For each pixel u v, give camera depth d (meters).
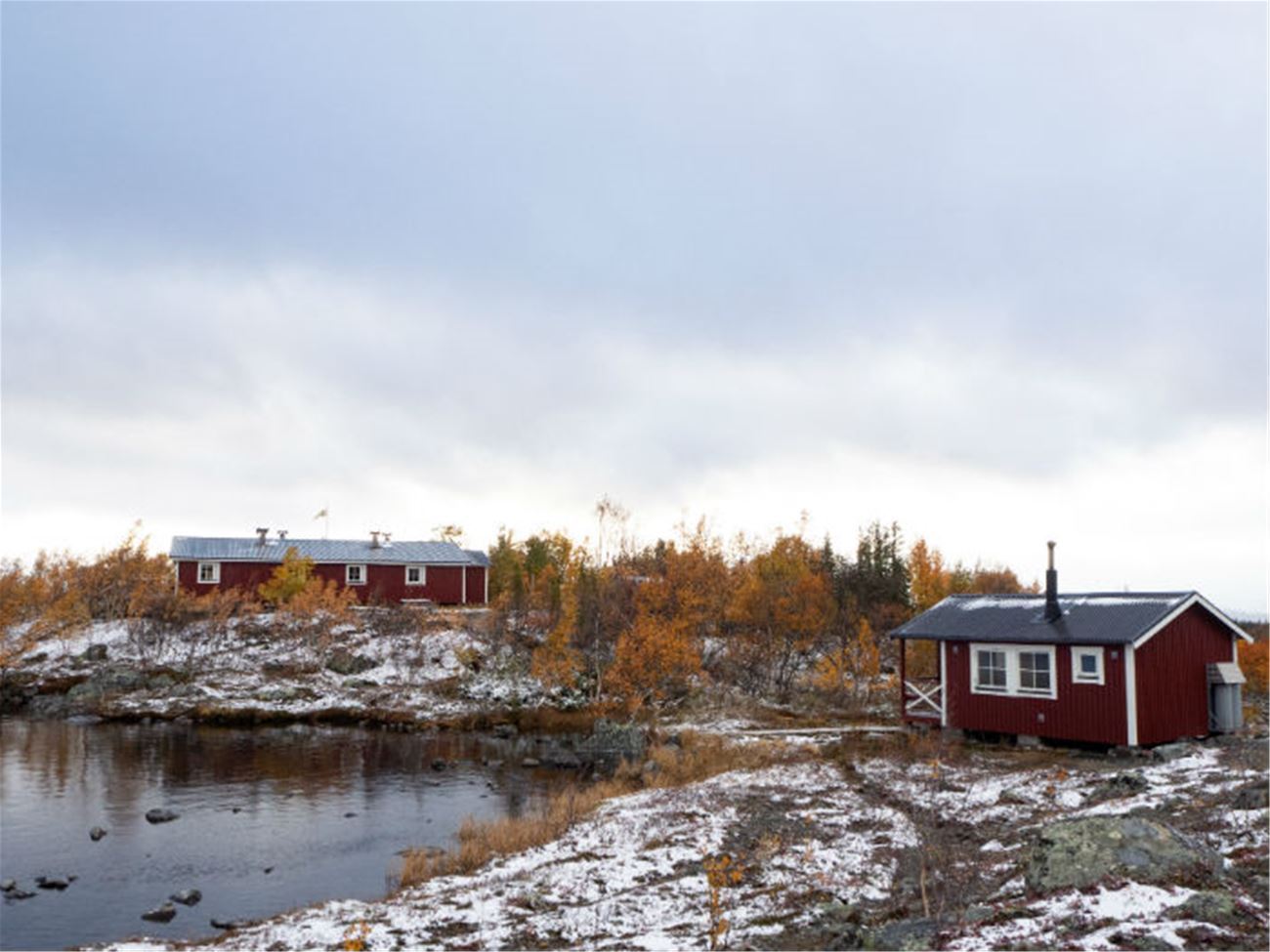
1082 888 14.05
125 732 42.53
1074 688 30.72
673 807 24.78
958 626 34.38
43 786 31.33
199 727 44.22
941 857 17.81
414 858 21.89
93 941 17.64
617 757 37.38
